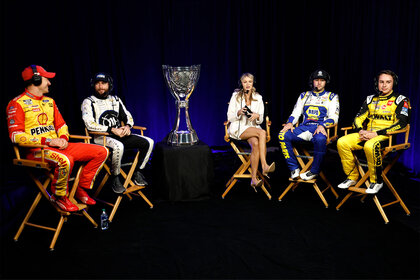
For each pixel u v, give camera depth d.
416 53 3.92
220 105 5.50
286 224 2.77
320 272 2.09
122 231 2.68
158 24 5.06
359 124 3.13
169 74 3.27
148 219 2.90
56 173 2.47
